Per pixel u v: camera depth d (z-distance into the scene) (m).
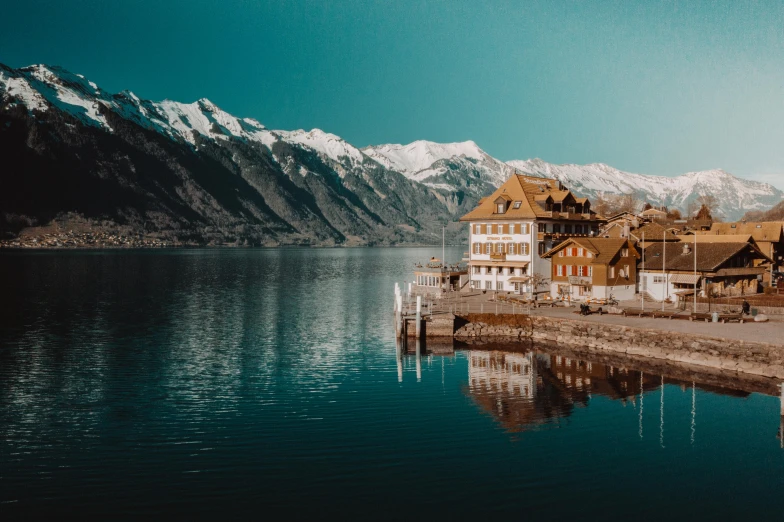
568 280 105.12
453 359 75.00
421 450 45.56
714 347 67.81
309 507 37.31
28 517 36.34
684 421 51.25
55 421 52.31
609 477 41.09
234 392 60.88
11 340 88.38
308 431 49.56
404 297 123.56
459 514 36.41
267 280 197.00
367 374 67.81
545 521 35.66
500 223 120.12
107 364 73.12
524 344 83.31
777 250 127.94
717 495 38.66
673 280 100.50
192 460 44.00
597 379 64.44
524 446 46.25
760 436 47.94
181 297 144.38
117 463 43.56
